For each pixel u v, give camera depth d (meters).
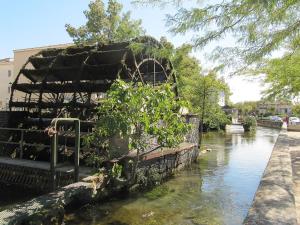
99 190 6.62
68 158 8.77
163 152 8.75
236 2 3.90
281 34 4.25
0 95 31.97
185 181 9.37
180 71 18.00
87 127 9.70
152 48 5.26
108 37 24.47
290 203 3.43
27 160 8.59
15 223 4.65
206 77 19.38
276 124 37.97
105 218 6.09
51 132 6.08
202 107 20.08
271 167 5.86
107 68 10.16
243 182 9.36
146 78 12.28
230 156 14.48
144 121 6.36
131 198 7.46
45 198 5.52
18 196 7.43
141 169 7.98
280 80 10.94
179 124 6.92
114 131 6.42
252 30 4.22
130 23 21.97
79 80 10.37
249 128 31.55
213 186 8.85
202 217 6.32
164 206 6.97
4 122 10.26
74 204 6.12
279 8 3.81
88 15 24.73
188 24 4.22
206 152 15.62
